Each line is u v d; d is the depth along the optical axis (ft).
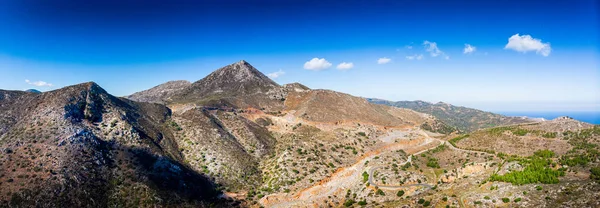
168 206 323.57
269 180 431.43
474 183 324.80
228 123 589.32
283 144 548.72
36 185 293.23
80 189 305.73
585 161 327.47
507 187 281.33
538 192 257.75
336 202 373.81
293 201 376.68
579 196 232.53
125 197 319.06
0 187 284.41
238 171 444.55
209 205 356.59
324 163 467.52
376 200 356.18
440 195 305.94
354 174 438.40
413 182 391.45
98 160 352.08
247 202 381.40
